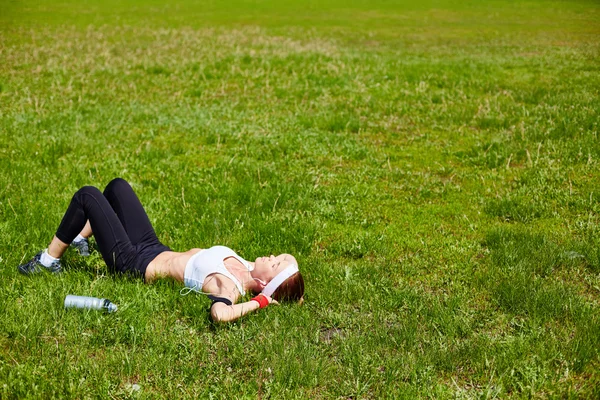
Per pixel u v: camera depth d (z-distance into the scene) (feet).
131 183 26.86
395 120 39.09
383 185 27.76
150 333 15.42
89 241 20.58
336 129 37.19
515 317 16.53
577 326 15.71
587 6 122.21
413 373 14.08
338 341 15.42
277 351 14.78
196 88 48.19
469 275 19.02
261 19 104.06
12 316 15.61
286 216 23.38
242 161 30.55
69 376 13.62
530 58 62.59
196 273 17.21
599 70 54.75
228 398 13.38
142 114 39.17
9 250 19.61
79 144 32.22
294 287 16.92
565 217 23.61
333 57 62.23
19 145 31.55
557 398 13.25
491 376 13.80
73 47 67.15
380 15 111.86
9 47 65.46
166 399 13.38
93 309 15.89
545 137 33.63
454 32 89.35
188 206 24.17
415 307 16.83
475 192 26.66
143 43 72.13
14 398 13.01
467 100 43.73
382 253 20.74
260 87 48.75
